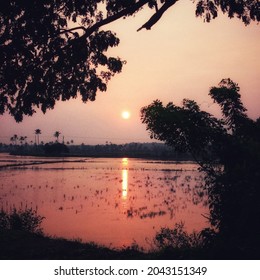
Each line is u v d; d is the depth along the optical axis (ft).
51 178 212.84
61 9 29.30
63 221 89.15
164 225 85.15
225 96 28.37
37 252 26.86
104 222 88.84
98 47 31.14
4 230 34.06
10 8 26.11
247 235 22.08
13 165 330.95
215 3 27.91
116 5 28.81
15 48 27.84
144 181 199.21
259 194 21.45
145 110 29.71
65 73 32.91
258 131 27.71
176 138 28.63
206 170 25.53
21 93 30.91
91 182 192.03
